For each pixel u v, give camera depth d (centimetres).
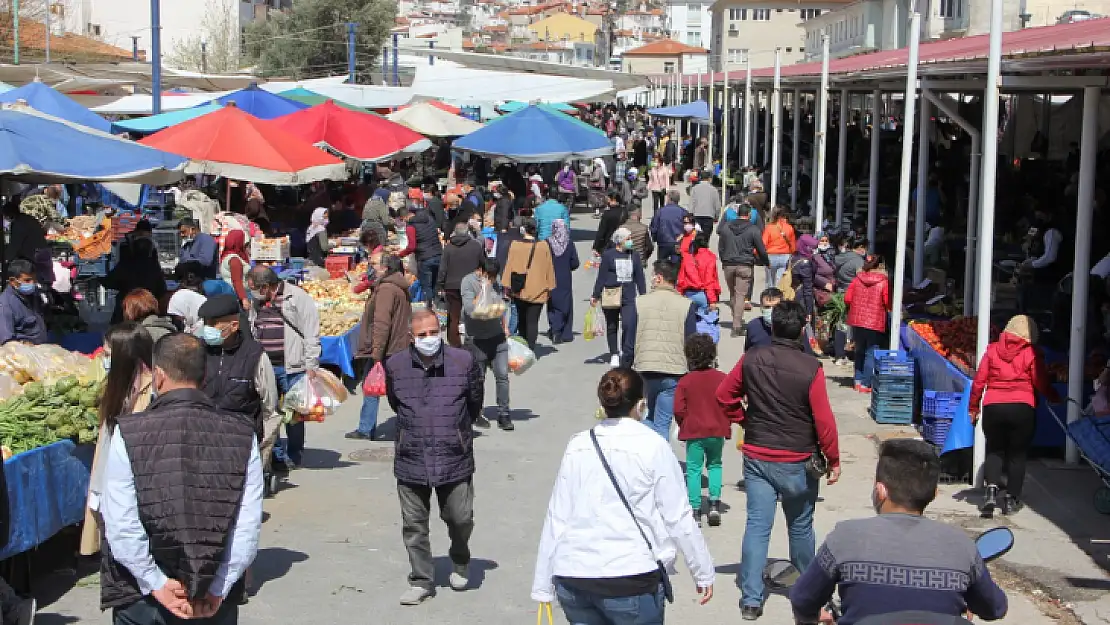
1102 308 1273
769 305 957
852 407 1321
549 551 536
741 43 9694
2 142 1048
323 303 1536
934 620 375
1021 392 912
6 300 1078
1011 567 817
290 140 1647
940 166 2423
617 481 526
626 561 521
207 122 1593
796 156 2895
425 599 758
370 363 1391
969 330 1245
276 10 8094
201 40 6688
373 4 6450
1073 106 2372
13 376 877
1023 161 2278
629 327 1473
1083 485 1005
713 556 845
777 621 720
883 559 394
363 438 1202
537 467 1089
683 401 904
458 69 3712
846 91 2189
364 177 3133
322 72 6444
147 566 469
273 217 2220
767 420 696
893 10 4834
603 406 546
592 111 7125
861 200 2548
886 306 1371
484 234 2206
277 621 716
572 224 3197
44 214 1869
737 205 1927
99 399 792
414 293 1820
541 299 1606
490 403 1366
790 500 703
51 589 766
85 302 1667
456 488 743
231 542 484
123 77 2897
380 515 941
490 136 2527
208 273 1466
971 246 1453
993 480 922
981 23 3972
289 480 1041
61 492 756
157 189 2306
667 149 4666
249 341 787
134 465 470
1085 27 1339
